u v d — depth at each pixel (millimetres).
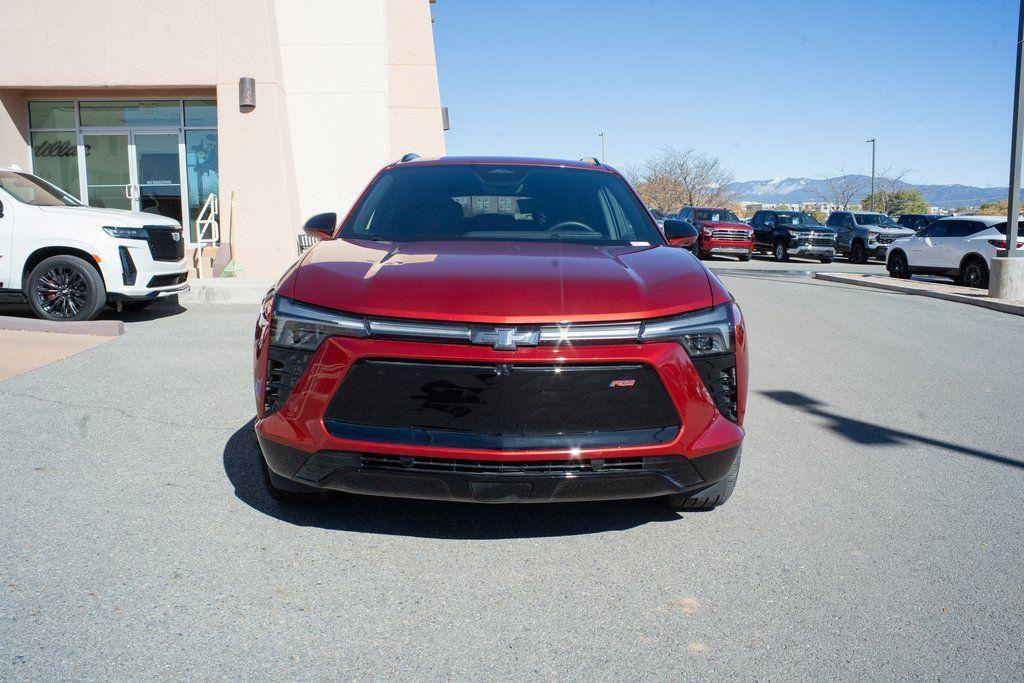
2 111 14906
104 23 14406
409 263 3408
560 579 3156
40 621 2725
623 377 3021
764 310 12250
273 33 15125
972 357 8531
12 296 8922
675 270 3531
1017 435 5457
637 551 3432
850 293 15633
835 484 4367
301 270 3436
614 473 3051
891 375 7445
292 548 3365
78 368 6695
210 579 3070
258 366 3369
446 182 4656
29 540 3365
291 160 16203
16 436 4789
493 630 2762
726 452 3229
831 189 68250
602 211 4492
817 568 3303
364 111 16766
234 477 4199
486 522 3707
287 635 2689
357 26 16641
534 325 2975
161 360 7129
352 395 3033
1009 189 14219
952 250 18578
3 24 14266
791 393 6613
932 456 4930
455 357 2949
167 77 14555
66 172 15758
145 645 2598
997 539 3650
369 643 2658
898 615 2924
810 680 2498
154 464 4367
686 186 60406
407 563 3262
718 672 2533
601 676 2500
